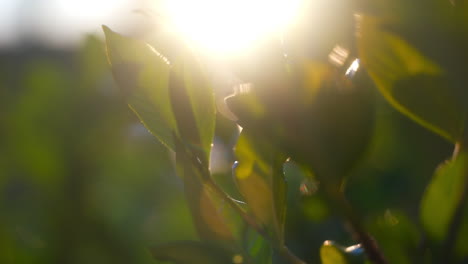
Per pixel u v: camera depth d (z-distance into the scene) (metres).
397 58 0.28
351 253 0.29
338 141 0.27
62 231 0.65
